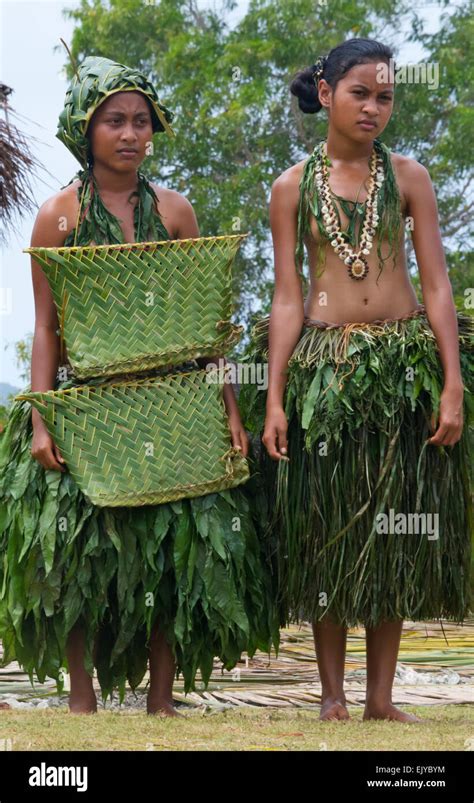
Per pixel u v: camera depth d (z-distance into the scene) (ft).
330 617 12.19
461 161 48.37
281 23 51.34
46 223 12.52
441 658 19.58
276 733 10.68
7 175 18.54
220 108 51.03
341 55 12.37
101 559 11.96
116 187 12.63
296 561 12.20
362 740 10.28
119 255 11.87
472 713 12.97
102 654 12.71
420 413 12.07
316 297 12.55
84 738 10.17
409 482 12.01
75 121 12.34
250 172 48.70
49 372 12.41
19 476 12.26
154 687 12.43
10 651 12.68
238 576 12.15
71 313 11.85
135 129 12.38
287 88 51.01
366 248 12.36
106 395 11.93
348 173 12.51
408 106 49.60
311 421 11.93
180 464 12.04
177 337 12.14
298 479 12.21
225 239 12.31
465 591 12.46
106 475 11.82
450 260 49.75
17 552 12.15
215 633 12.23
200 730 10.78
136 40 55.36
